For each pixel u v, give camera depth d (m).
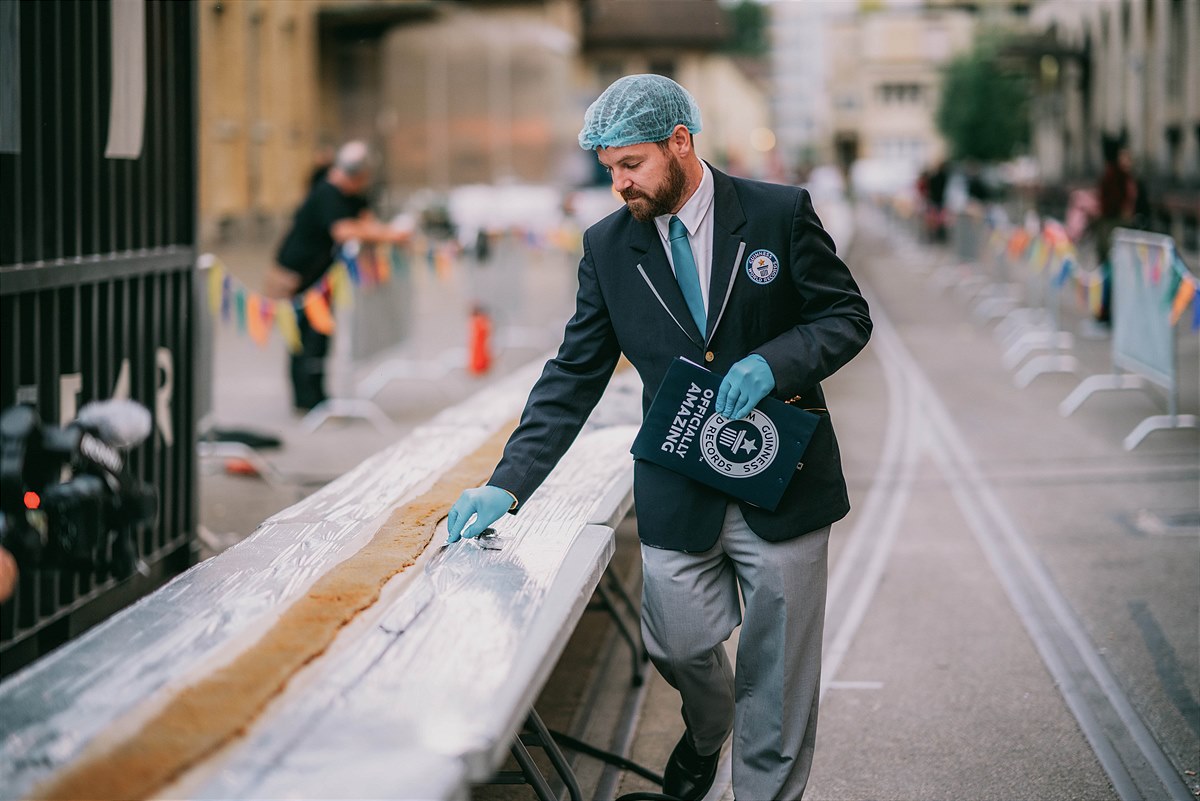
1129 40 34.28
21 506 2.48
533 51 40.81
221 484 8.02
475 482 4.09
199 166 5.89
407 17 33.47
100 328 5.07
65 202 4.81
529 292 20.78
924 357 13.45
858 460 8.71
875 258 29.59
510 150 40.38
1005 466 8.41
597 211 28.56
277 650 2.51
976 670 4.98
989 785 4.02
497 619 2.70
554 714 4.70
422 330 16.00
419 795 1.96
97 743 2.13
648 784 4.12
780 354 2.94
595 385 3.28
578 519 3.56
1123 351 10.30
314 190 9.98
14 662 4.54
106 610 5.20
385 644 2.56
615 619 4.94
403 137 36.09
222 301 7.96
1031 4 54.97
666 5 53.56
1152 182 29.50
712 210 3.06
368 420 10.09
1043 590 5.91
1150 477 7.97
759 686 3.20
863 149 96.62
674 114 2.96
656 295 3.09
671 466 3.08
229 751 2.11
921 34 94.94
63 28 4.75
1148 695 4.70
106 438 2.71
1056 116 44.00
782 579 3.11
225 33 26.34
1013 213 40.28
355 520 3.58
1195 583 5.93
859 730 4.47
